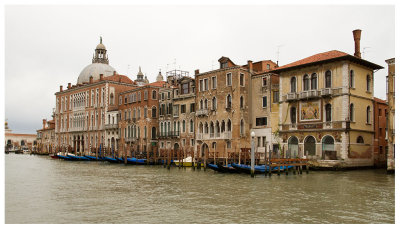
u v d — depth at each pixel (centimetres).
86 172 3716
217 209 1695
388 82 3072
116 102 6981
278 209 1684
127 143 6228
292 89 3925
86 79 8200
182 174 3416
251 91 4494
